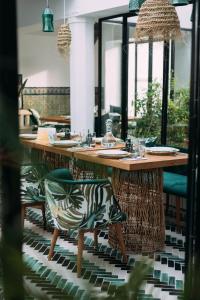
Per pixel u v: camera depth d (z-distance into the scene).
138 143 3.80
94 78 6.55
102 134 6.82
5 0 0.68
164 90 5.62
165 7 3.14
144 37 3.36
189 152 1.47
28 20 7.05
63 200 3.07
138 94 6.11
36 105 9.03
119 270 3.19
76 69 6.17
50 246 3.51
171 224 4.31
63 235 3.95
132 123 6.22
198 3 1.48
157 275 3.08
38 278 0.73
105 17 6.18
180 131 5.26
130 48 6.18
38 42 8.88
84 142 4.36
